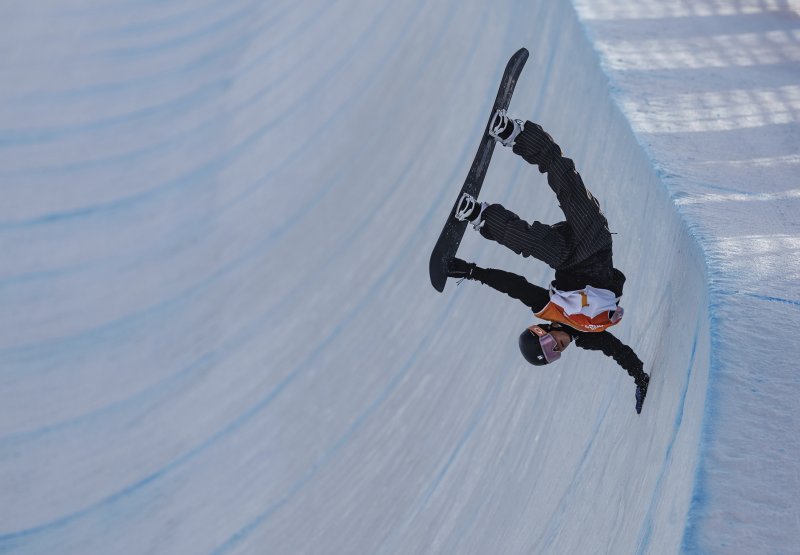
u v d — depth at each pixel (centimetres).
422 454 2455
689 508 1202
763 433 1282
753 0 3136
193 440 3192
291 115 5116
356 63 5000
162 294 4172
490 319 2633
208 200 4825
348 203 3956
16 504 3102
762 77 2536
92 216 4938
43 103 6231
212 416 3272
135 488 3056
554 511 1808
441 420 2512
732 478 1227
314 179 4378
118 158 5491
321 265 3700
